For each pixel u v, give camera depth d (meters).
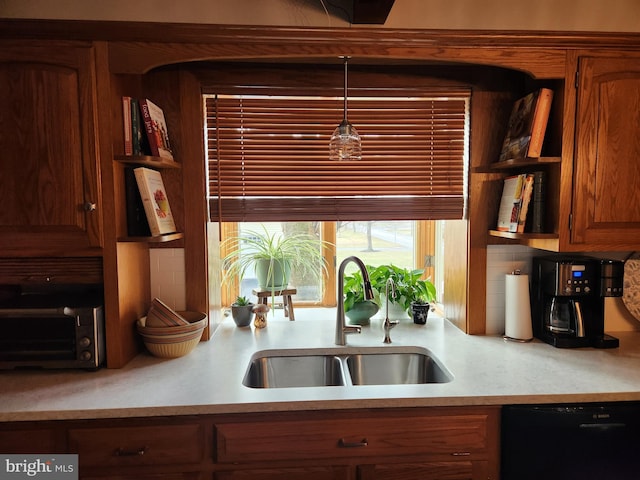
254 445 1.31
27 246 1.47
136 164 1.62
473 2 1.70
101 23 1.44
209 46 1.52
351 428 1.32
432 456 1.35
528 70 1.57
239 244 2.13
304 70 1.83
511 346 1.76
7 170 1.44
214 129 1.87
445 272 2.19
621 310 1.96
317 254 2.19
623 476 1.35
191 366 1.57
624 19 1.73
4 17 1.58
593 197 1.58
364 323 2.09
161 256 1.84
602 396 1.33
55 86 1.44
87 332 1.48
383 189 1.94
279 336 1.93
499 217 1.84
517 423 1.33
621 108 1.57
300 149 1.91
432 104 1.91
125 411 1.26
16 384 1.41
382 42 1.55
